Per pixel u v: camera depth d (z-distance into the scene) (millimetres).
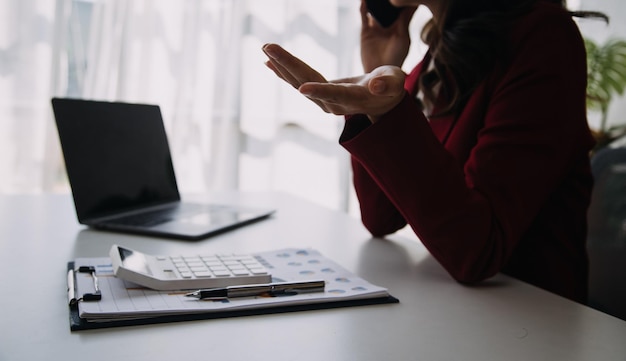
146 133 1249
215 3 2549
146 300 602
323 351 518
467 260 733
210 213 1132
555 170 777
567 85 797
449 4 932
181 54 2492
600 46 2631
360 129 715
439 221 728
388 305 650
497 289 733
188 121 2543
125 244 897
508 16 867
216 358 494
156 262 709
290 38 2691
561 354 532
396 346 535
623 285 1046
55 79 2312
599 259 1092
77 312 573
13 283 676
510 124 781
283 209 1261
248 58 2600
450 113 948
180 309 576
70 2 2320
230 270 689
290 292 650
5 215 1076
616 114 2584
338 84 629
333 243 964
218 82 2590
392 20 1180
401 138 690
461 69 894
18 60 2250
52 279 697
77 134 1055
